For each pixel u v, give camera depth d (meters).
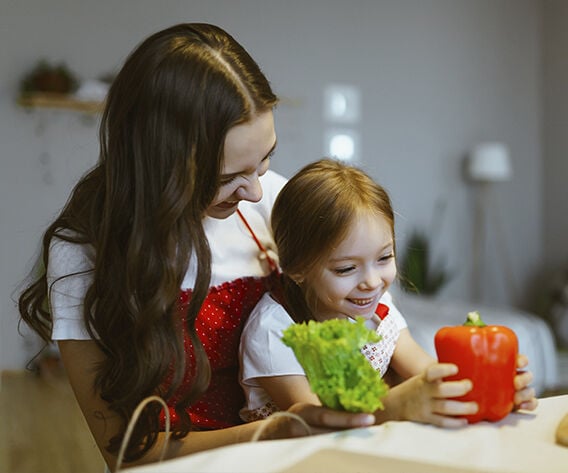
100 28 5.77
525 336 4.06
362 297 1.30
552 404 1.12
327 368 0.97
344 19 6.48
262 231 1.51
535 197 7.06
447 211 6.82
